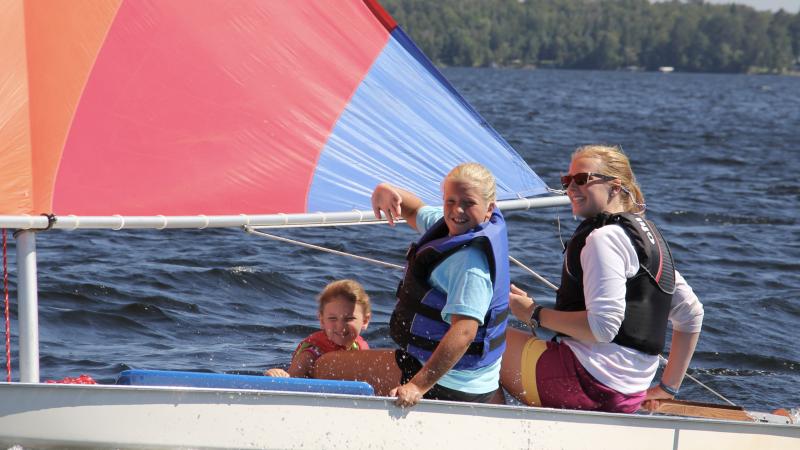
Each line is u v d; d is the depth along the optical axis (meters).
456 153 19.42
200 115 16.75
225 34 17.19
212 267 32.47
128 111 16.05
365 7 18.56
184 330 25.23
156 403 13.34
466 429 13.95
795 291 33.78
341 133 18.17
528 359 15.12
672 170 73.38
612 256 14.21
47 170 15.00
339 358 15.21
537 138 98.94
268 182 17.14
